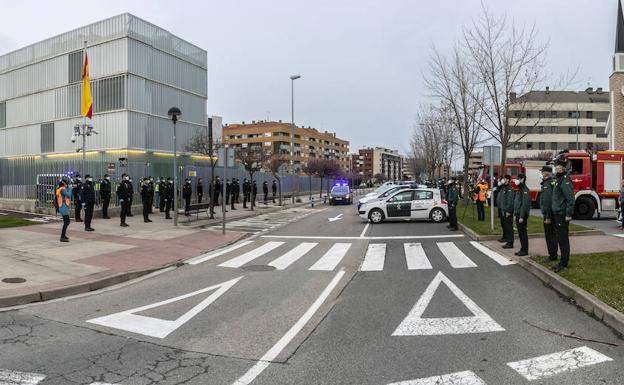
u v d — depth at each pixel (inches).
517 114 848.9
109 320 245.8
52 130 1731.1
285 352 196.7
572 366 177.0
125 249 481.4
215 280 352.2
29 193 866.8
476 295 292.7
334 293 305.3
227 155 653.9
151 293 311.3
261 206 1290.6
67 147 1679.4
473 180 1390.3
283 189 1972.2
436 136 1556.3
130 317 251.6
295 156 4539.9
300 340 212.1
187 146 1523.1
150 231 637.3
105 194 773.9
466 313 252.7
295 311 261.9
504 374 170.7
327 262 429.7
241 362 185.6
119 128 1528.1
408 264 410.0
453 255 451.2
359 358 189.0
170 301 287.7
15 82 1867.6
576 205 793.6
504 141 666.2
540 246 471.5
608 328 222.2
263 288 322.0
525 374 170.4
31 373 173.9
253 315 254.1
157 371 176.7
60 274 348.2
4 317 251.4
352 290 313.7
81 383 165.5
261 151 1776.6
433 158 1684.3
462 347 200.5
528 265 369.1
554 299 277.9
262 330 227.3
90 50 1598.2
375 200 834.2
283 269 396.5
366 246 530.6
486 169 1106.1
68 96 1684.3
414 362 184.1
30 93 1808.6
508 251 454.9
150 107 1606.8
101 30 1579.7
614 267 323.0
